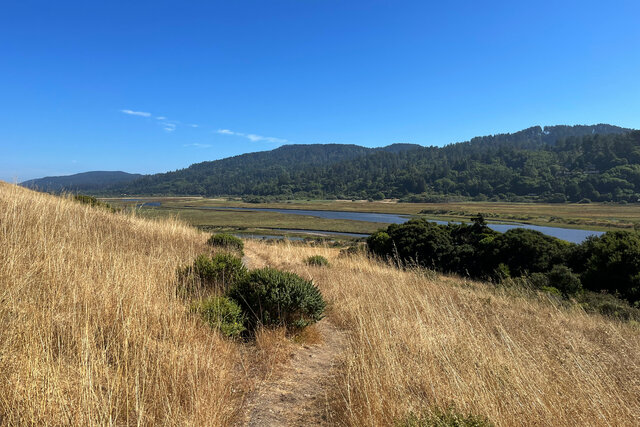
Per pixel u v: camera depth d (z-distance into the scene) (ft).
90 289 13.23
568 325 21.25
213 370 10.75
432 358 12.16
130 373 9.44
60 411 7.63
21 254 14.70
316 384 11.84
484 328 16.16
